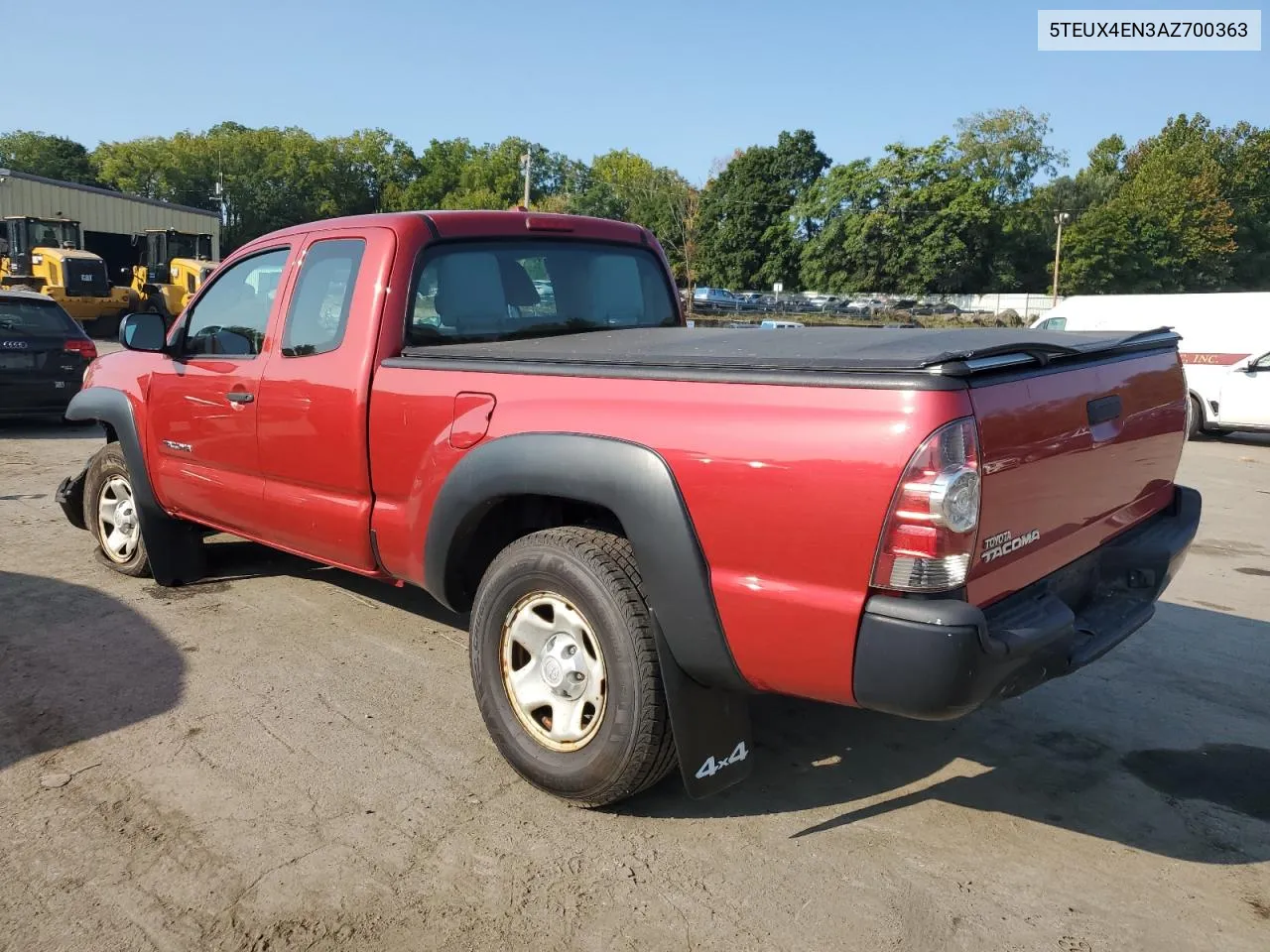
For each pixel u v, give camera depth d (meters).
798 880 2.85
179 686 4.14
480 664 3.37
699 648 2.79
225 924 2.62
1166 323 14.88
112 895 2.74
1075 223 73.94
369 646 4.63
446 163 96.50
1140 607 3.24
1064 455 2.82
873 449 2.42
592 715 3.11
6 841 3.00
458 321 3.98
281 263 4.29
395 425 3.61
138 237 32.16
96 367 5.62
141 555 5.47
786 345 2.96
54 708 3.92
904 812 3.25
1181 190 74.00
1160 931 2.64
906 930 2.62
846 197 71.25
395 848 2.99
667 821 3.16
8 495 7.83
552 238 4.41
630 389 2.92
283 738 3.70
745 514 2.63
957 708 2.43
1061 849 3.04
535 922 2.65
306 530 4.11
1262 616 5.43
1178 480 10.23
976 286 73.00
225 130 88.00
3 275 27.34
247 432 4.30
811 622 2.55
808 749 3.71
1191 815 3.26
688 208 76.50
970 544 2.43
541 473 3.02
